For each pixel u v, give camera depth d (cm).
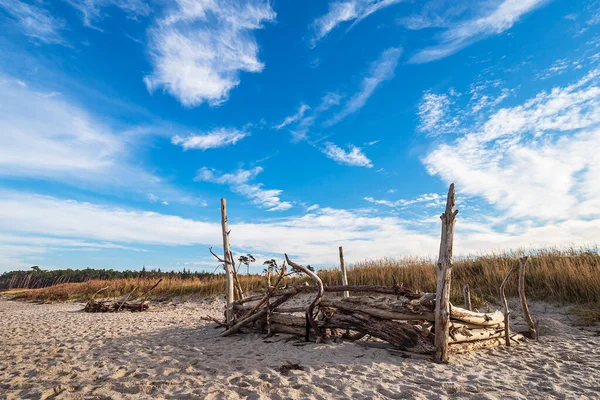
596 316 900
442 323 585
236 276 975
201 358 620
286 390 447
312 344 701
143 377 518
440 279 596
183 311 1566
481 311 1060
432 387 460
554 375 522
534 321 860
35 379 517
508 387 462
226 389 454
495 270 1257
